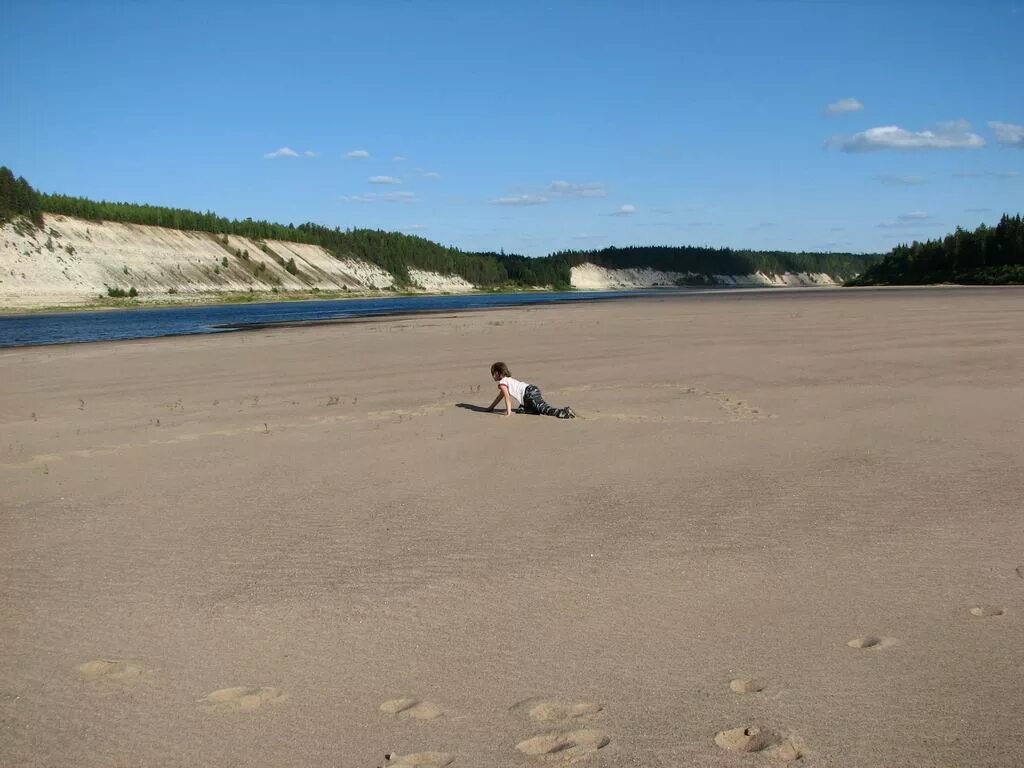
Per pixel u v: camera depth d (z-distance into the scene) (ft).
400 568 20.02
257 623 17.06
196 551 21.56
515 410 42.04
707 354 67.10
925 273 499.10
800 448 31.83
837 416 38.19
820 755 12.14
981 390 44.34
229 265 515.50
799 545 21.01
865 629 16.22
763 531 22.16
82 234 439.22
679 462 30.12
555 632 16.40
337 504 25.67
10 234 387.55
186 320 197.16
